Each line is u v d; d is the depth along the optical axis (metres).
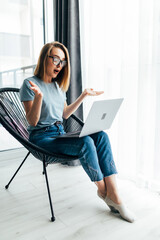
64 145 1.50
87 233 1.34
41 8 2.68
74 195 1.79
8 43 2.53
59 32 2.43
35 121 1.46
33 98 1.53
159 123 1.79
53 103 1.65
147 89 1.77
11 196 1.78
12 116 1.77
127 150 1.99
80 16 2.31
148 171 1.83
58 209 1.60
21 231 1.37
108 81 2.10
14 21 2.54
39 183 2.00
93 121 1.38
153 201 1.69
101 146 1.50
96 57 2.20
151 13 1.70
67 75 1.71
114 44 2.02
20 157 2.62
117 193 1.47
